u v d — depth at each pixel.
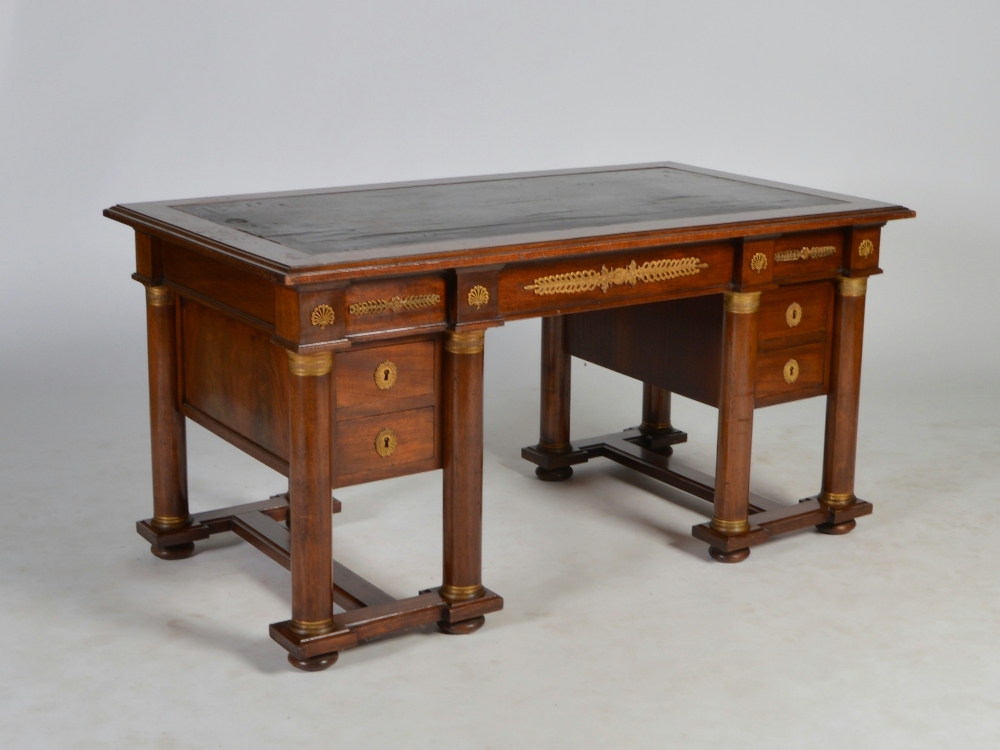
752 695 3.05
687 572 3.75
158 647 3.26
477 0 6.38
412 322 3.07
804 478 4.53
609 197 3.89
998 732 2.89
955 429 5.04
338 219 3.45
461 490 3.26
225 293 3.25
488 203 3.74
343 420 3.08
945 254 6.25
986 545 3.95
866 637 3.35
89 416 5.02
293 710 2.97
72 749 2.79
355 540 3.97
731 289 3.59
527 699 3.03
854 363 3.92
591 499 4.34
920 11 6.12
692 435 4.99
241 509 3.96
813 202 3.85
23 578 3.63
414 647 3.28
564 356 4.44
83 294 6.17
